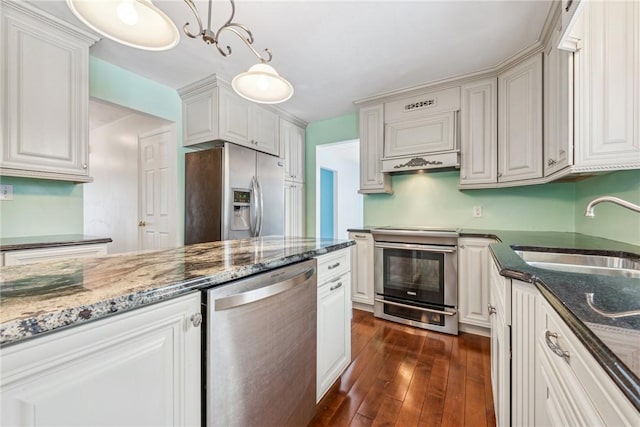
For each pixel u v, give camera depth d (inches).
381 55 88.4
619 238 63.8
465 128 102.0
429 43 82.0
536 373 36.6
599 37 52.5
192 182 111.7
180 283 31.1
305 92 116.4
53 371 22.1
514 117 88.7
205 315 34.2
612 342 18.7
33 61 68.9
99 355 24.9
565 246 60.0
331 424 54.8
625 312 23.8
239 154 110.2
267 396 42.8
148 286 29.2
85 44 78.1
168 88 109.9
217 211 105.0
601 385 19.4
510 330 42.6
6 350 19.7
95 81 89.3
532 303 37.5
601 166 52.9
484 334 94.1
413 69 97.3
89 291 27.2
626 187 60.1
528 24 72.8
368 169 124.0
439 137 106.5
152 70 97.3
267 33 77.1
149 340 28.7
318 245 62.5
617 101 51.4
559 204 97.9
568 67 55.8
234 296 36.9
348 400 61.7
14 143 66.4
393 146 116.2
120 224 138.2
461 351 83.3
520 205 104.6
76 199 88.7
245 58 89.8
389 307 107.7
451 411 58.1
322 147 162.2
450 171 118.2
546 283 32.9
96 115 124.4
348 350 71.2
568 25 47.8
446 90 106.0
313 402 55.1
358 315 113.4
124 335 26.5
